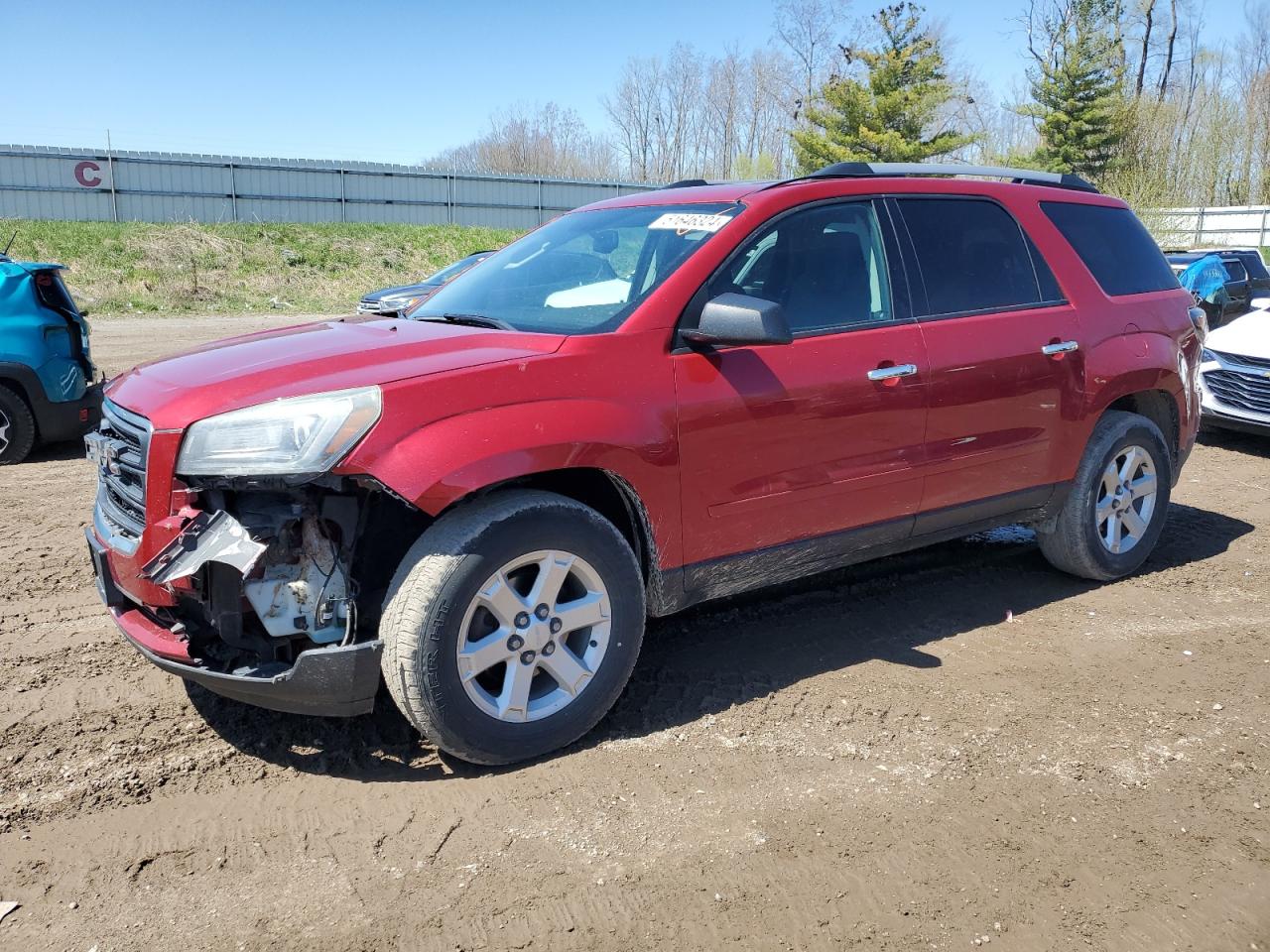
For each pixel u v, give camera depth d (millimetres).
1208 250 14852
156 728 3406
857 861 2738
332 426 2789
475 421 2947
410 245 32781
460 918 2480
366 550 3164
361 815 2920
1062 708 3676
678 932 2447
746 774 3170
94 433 3516
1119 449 4785
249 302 26125
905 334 3926
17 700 3588
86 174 30531
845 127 41188
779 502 3627
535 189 37969
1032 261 4527
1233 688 3873
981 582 5020
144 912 2486
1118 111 39969
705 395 3373
